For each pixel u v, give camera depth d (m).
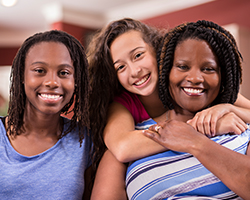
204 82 0.99
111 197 1.05
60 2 5.00
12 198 0.98
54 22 5.37
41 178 1.01
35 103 1.00
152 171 1.01
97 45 1.28
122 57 1.19
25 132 1.07
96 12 5.55
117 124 1.13
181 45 1.01
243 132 1.02
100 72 1.24
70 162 1.08
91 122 1.20
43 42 1.00
